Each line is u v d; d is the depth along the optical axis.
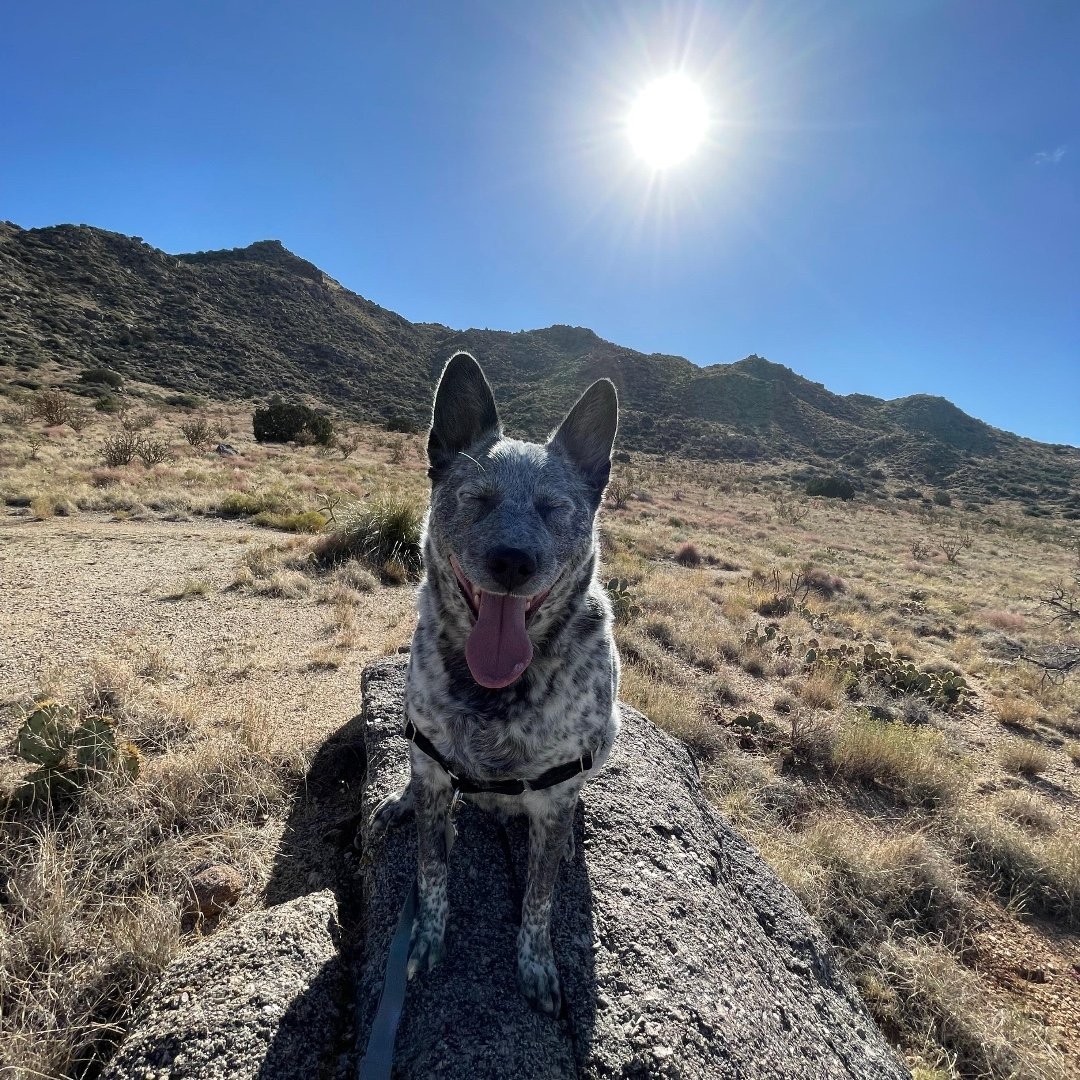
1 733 0.99
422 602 0.59
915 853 1.05
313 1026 0.48
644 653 1.91
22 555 2.12
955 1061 0.73
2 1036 0.52
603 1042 0.49
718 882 0.70
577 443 0.65
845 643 2.50
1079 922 1.01
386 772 0.79
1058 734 1.91
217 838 0.80
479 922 0.58
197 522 3.07
